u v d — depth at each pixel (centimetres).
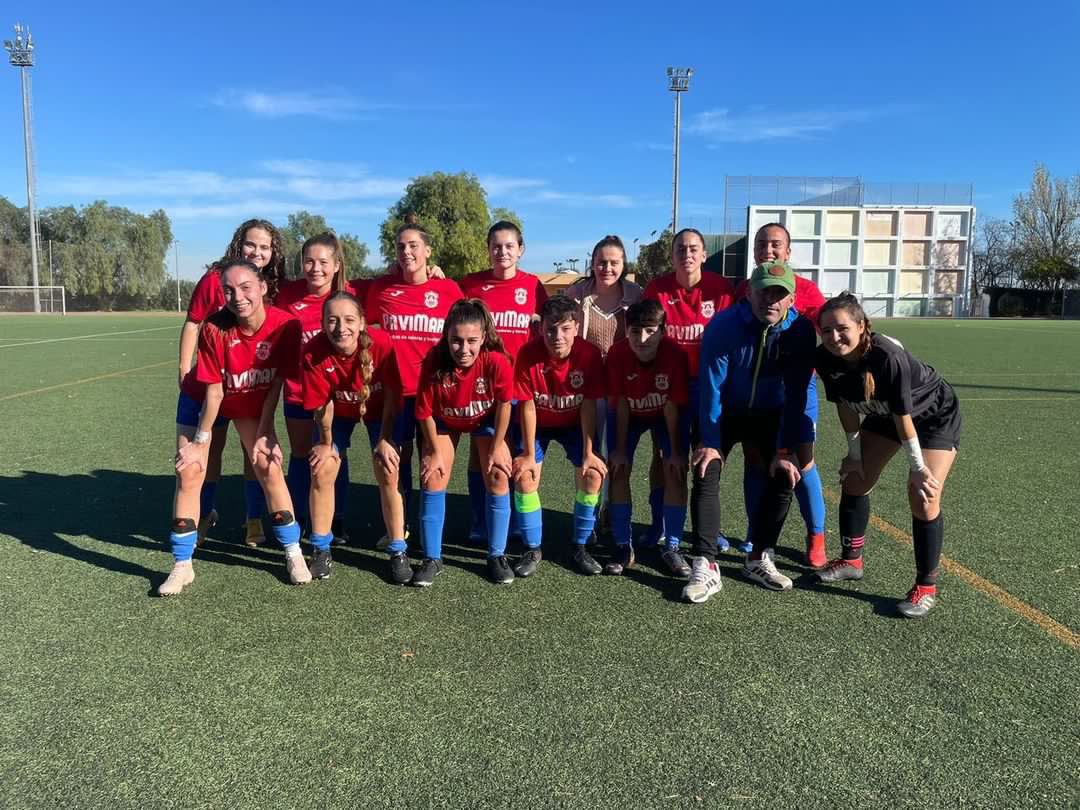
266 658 269
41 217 6178
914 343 1964
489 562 353
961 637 286
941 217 4872
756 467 380
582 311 433
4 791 194
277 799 192
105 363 1353
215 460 392
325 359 340
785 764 207
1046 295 4897
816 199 4866
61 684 249
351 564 372
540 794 194
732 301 418
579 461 382
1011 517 435
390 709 235
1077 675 257
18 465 562
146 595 326
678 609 316
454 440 363
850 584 344
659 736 220
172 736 220
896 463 576
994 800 192
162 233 6353
